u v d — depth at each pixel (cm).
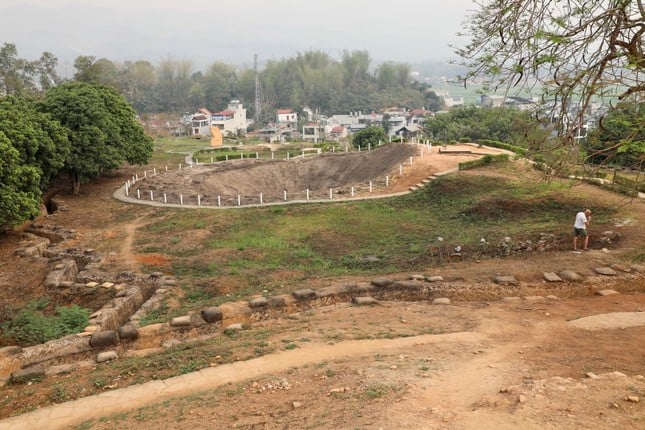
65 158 3462
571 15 861
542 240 2077
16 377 1128
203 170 4734
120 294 1814
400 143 4509
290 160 5053
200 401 897
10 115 2900
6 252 2405
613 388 779
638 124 871
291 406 820
